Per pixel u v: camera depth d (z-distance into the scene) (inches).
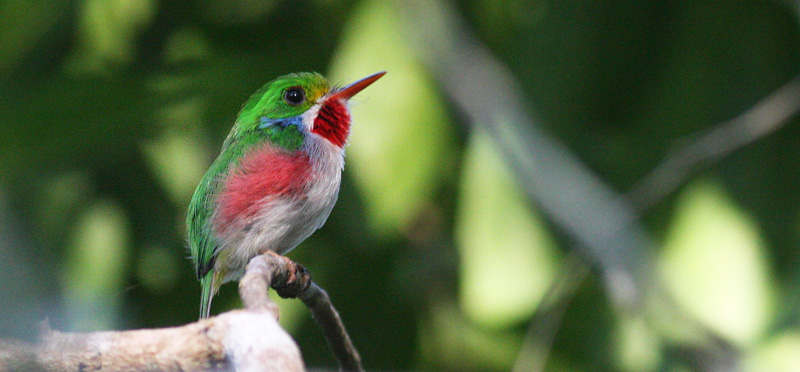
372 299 442.0
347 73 391.2
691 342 370.6
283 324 425.1
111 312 379.6
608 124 433.7
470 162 408.5
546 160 386.3
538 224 403.2
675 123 422.6
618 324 439.2
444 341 464.4
